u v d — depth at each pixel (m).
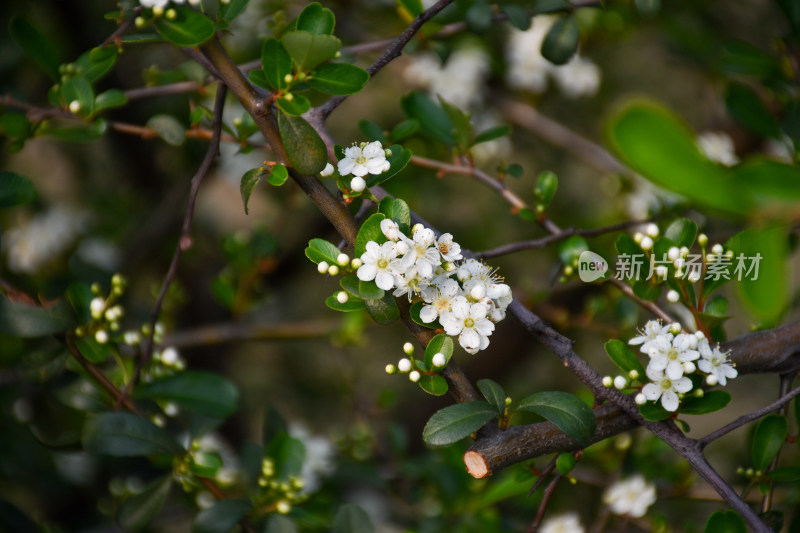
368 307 0.45
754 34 0.85
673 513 0.66
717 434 0.45
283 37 0.44
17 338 0.55
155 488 0.50
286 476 0.52
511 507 0.60
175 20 0.45
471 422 0.44
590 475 0.56
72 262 0.61
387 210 0.45
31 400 0.58
